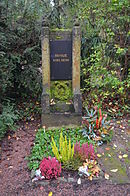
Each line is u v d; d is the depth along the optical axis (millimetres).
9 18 4848
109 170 3145
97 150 3652
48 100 4133
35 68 5363
